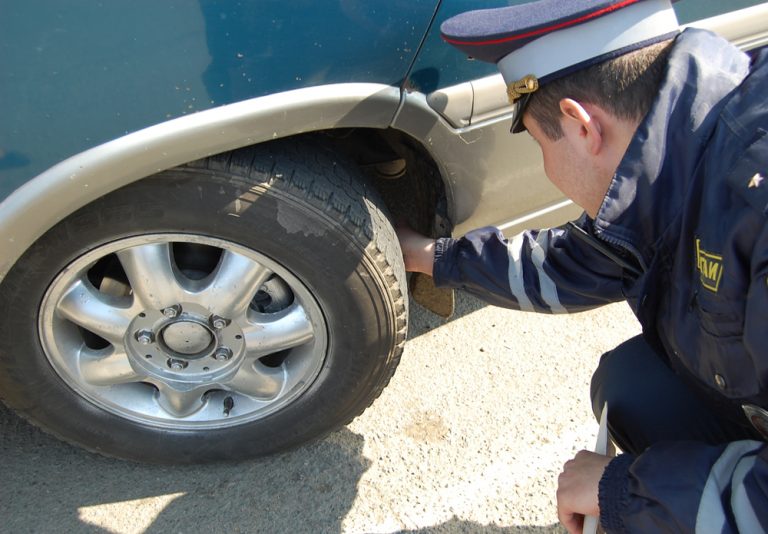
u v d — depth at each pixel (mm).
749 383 990
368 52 1202
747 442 1009
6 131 1104
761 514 925
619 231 991
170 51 1099
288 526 1623
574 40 943
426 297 1662
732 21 1574
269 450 1681
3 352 1406
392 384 1940
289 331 1470
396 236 1448
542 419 1881
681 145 931
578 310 1429
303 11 1130
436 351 2041
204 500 1660
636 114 950
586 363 2033
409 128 1306
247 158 1245
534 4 996
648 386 1382
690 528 974
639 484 1032
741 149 876
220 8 1090
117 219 1254
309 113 1199
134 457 1657
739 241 878
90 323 1418
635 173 943
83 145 1131
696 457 1009
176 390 1557
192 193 1238
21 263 1282
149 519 1619
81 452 1743
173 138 1146
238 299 1404
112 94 1105
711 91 923
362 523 1637
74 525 1599
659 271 1031
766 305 856
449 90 1309
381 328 1457
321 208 1287
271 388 1568
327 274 1363
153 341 1478
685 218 944
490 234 1441
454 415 1876
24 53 1053
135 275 1355
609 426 1418
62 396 1521
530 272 1396
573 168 1033
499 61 1049
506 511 1681
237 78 1144
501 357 2035
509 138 1437
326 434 1671
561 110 983
